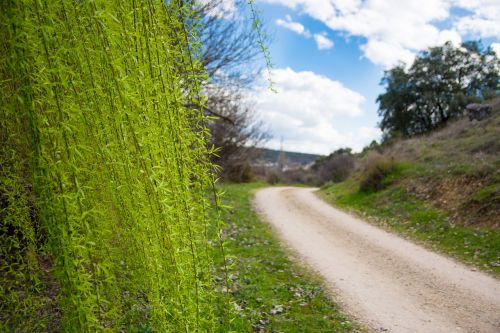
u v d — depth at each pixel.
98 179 2.25
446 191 12.66
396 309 5.89
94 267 1.84
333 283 7.04
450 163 15.03
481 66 35.53
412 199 13.80
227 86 8.98
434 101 35.16
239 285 6.02
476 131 20.03
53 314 2.73
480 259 8.09
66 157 1.69
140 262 2.39
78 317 1.70
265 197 21.55
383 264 8.35
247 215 14.38
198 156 2.33
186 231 2.18
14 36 1.61
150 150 2.00
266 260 8.22
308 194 24.67
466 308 5.90
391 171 17.03
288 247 9.80
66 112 1.73
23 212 2.51
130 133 1.95
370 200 15.90
